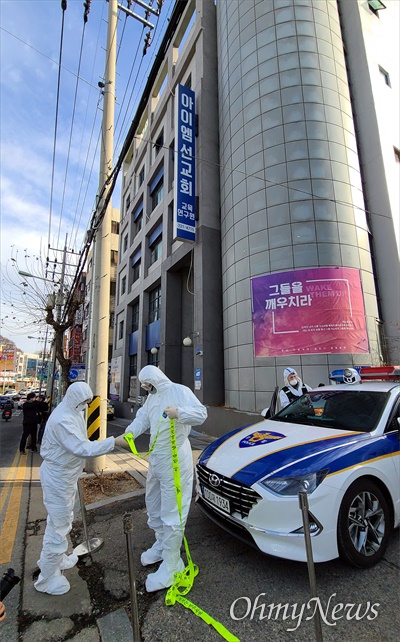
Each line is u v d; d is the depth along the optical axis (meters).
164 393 3.19
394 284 11.19
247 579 2.90
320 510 2.76
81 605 2.65
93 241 7.59
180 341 17.05
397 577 2.88
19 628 2.41
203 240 13.58
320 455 3.07
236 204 11.71
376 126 12.09
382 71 13.23
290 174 10.36
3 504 4.96
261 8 12.03
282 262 9.95
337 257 9.67
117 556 3.39
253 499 2.91
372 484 3.16
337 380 5.64
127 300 25.25
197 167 14.48
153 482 3.27
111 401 26.58
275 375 9.52
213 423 11.34
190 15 18.05
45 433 2.93
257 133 11.23
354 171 10.75
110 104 7.36
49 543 2.78
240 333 10.83
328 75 11.09
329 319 9.20
